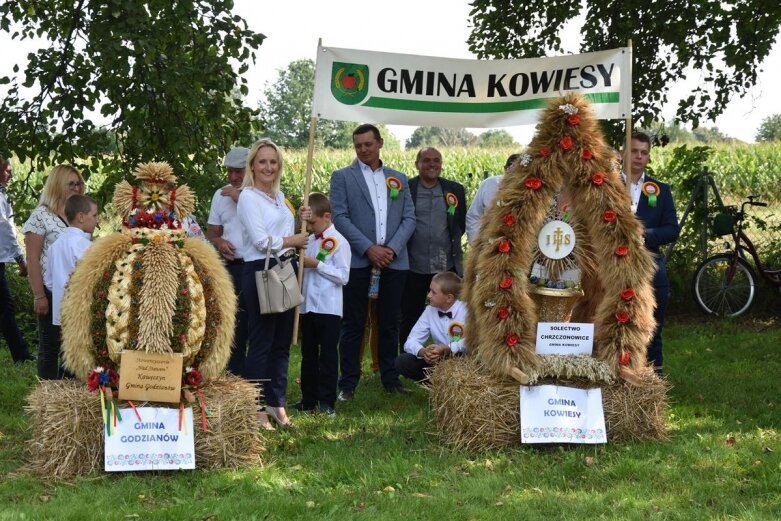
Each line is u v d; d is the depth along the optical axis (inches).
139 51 335.6
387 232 275.6
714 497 174.7
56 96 360.5
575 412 211.8
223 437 195.5
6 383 294.0
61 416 187.5
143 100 353.7
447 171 845.8
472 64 245.1
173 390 190.1
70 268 218.2
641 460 198.7
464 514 166.2
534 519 163.2
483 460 203.3
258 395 205.9
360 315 273.9
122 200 194.9
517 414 210.5
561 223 215.9
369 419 244.2
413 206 283.4
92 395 188.9
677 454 204.2
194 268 194.5
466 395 210.5
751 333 387.2
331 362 253.4
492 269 211.5
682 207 503.8
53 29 369.7
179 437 191.5
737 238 435.2
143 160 369.4
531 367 210.5
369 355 355.6
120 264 188.5
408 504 172.1
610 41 470.0
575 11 488.4
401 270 279.4
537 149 215.0
